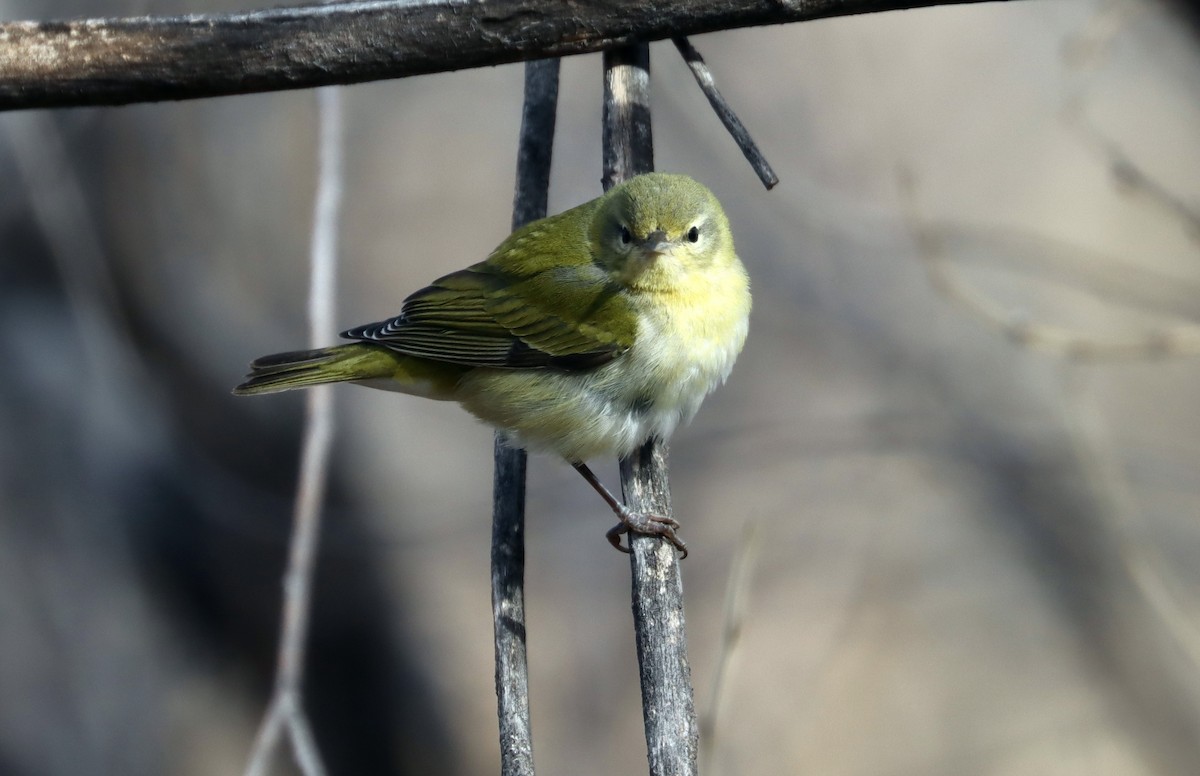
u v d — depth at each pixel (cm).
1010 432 1447
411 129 1777
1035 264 1523
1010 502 1560
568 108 1719
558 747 1525
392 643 1227
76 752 1065
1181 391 1672
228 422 1159
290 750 1150
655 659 571
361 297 1711
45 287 1096
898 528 1662
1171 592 1335
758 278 1656
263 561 1130
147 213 1190
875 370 1666
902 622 1616
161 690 1102
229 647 1128
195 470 1113
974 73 1803
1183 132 1698
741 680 1571
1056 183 1784
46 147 1033
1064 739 1499
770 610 1617
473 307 797
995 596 1605
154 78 585
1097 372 1698
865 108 1733
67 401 1081
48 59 577
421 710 1238
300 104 1358
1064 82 1425
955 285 1083
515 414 793
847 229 1452
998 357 1538
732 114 631
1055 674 1558
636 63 722
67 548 1078
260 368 806
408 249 1752
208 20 582
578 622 1586
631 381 772
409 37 599
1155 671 1490
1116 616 1502
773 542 1656
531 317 782
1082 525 1453
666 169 1658
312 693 1174
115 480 1091
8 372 1073
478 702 1470
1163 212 1584
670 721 552
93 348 1085
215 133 1289
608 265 780
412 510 1434
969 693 1551
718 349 783
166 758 1095
